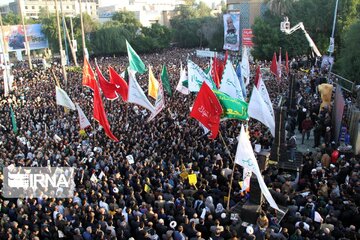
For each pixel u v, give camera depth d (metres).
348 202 9.84
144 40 71.81
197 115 12.27
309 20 43.97
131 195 10.61
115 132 17.56
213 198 10.63
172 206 9.91
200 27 79.25
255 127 17.05
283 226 9.27
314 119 19.16
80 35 67.38
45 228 9.30
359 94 18.03
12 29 65.44
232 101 12.09
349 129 17.12
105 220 9.57
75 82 35.41
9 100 28.06
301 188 12.05
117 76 19.11
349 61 26.78
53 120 21.22
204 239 8.87
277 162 13.84
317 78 26.16
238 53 57.69
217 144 14.97
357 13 38.22
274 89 24.84
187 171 11.81
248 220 9.94
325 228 8.59
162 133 16.75
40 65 60.78
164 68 22.41
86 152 14.77
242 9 62.84
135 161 13.99
